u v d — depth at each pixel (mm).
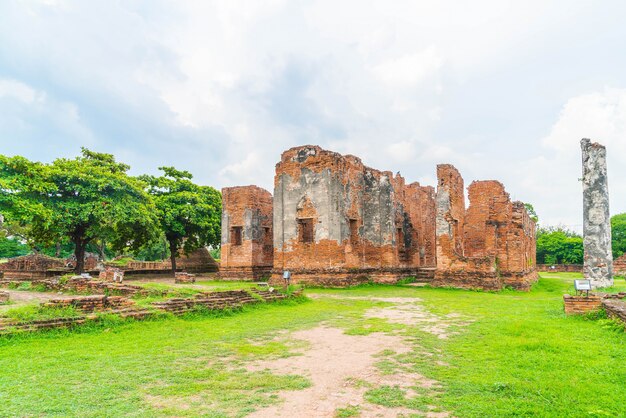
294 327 11797
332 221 25062
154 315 11922
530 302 17094
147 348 8984
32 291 20031
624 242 54812
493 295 20938
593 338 9367
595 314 11758
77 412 5465
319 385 6727
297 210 26375
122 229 30969
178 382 6770
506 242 24859
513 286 24094
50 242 28875
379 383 6809
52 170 24922
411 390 6453
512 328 10664
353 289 23547
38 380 6695
